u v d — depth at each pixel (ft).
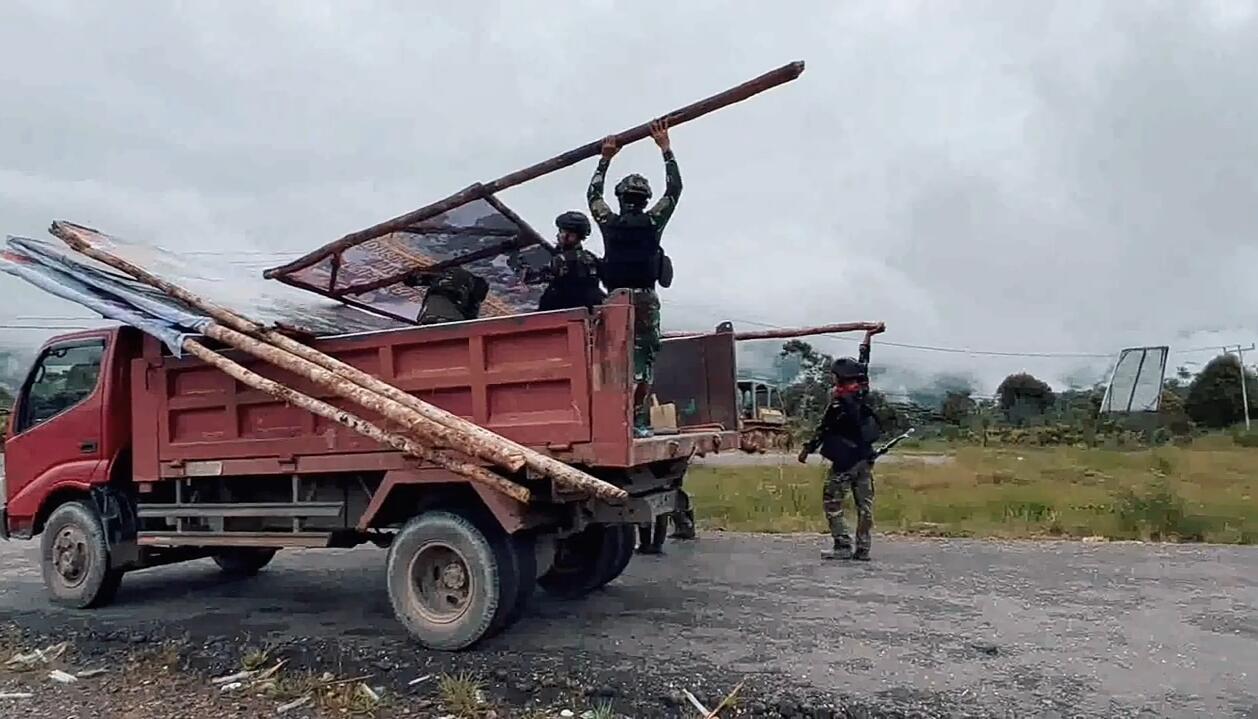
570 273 24.11
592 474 19.65
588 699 16.97
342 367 20.42
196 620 23.30
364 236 25.12
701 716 16.08
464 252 26.63
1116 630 20.95
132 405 24.21
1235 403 145.69
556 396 19.30
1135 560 29.76
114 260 23.65
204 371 23.17
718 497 49.55
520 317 19.49
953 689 16.97
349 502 22.07
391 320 30.30
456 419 18.80
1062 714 15.78
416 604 20.35
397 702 17.21
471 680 17.99
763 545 33.73
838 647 19.70
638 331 21.70
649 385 22.04
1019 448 106.32
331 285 27.84
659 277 22.16
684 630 21.26
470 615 19.66
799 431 96.78
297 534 22.72
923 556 30.96
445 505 20.77
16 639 21.83
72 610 24.81
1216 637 20.34
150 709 17.15
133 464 24.13
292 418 22.04
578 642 20.34
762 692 16.88
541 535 21.15
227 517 23.45
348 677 18.48
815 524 38.91
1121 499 42.65
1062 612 22.66
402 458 20.58
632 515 21.09
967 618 22.13
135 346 25.57
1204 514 39.65
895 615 22.49
